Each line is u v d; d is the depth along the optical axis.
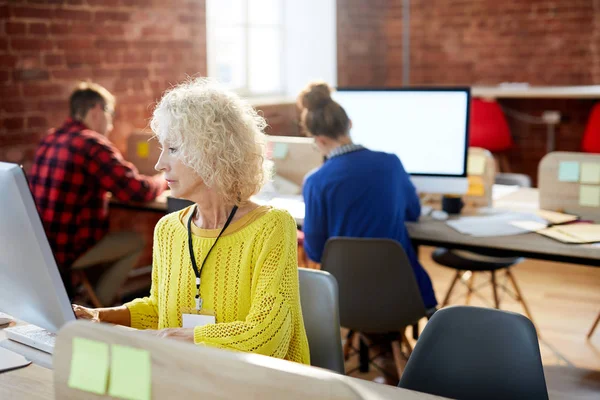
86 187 3.78
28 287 1.59
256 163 1.71
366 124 3.59
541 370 1.58
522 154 6.84
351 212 2.95
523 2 7.04
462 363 1.65
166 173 1.71
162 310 1.78
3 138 4.02
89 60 4.44
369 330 2.93
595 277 4.72
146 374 1.13
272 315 1.60
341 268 2.83
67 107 4.35
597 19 6.78
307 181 3.04
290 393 1.03
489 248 2.96
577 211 3.35
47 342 1.71
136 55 4.74
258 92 6.35
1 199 1.50
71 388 1.18
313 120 3.00
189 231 1.74
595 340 3.71
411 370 1.68
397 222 2.99
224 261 1.69
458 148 3.42
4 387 1.50
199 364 1.09
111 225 4.68
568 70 6.97
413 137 3.49
